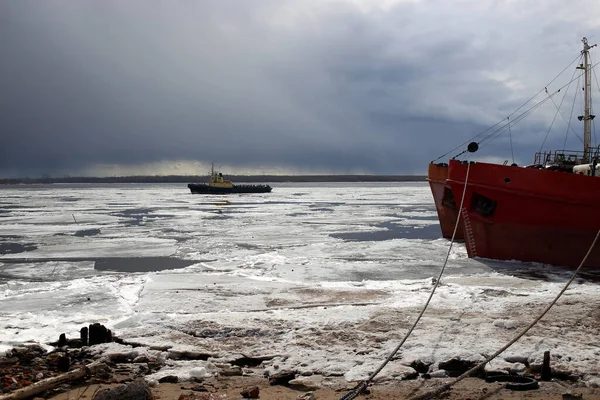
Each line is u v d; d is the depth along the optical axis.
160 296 12.62
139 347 8.16
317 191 144.75
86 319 10.37
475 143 18.72
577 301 11.12
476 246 19.56
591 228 17.14
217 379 7.02
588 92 21.17
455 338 8.36
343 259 19.53
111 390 5.95
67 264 19.48
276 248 23.33
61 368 7.31
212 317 9.95
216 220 41.19
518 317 9.72
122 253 22.34
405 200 83.38
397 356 7.59
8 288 14.42
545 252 18.11
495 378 6.88
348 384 6.72
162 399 6.25
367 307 10.72
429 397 6.23
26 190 180.25
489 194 18.72
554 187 17.58
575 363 7.20
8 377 6.86
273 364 7.43
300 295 12.59
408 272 16.66
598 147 19.39
